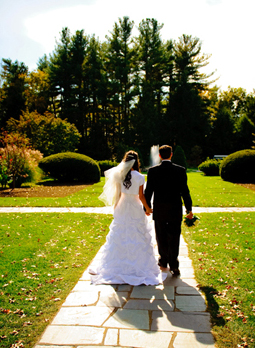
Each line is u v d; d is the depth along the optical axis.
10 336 2.47
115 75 35.12
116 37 36.09
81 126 37.38
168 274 3.77
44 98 38.12
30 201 9.73
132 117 35.62
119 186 3.78
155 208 3.70
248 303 2.98
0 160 12.95
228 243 4.98
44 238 5.39
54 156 15.93
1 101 35.34
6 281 3.57
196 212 7.83
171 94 39.88
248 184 14.38
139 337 2.43
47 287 3.40
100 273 3.64
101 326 2.60
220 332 2.50
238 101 54.19
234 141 40.34
